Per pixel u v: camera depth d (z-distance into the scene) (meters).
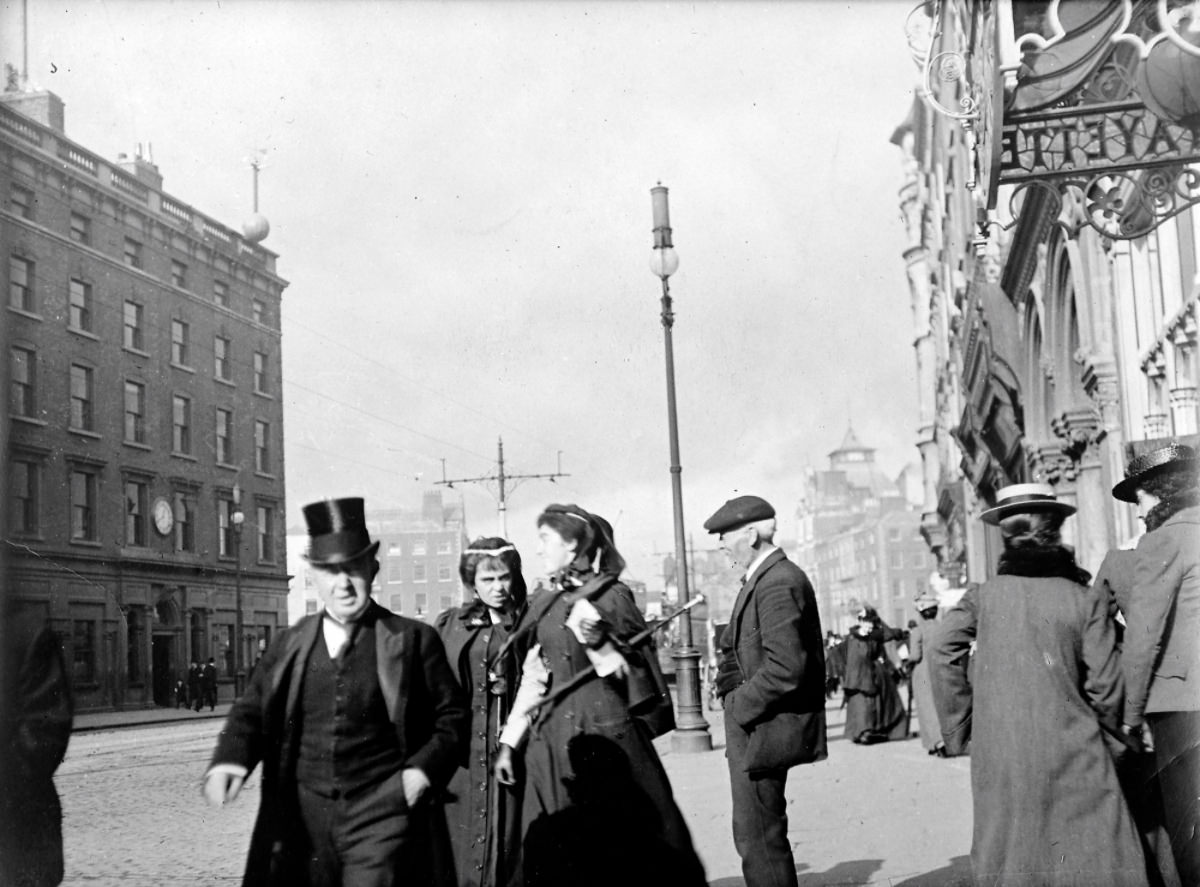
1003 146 7.08
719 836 7.15
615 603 4.63
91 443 32.56
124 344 34.28
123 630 32.34
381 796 3.79
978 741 4.29
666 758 12.30
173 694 33.22
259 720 3.85
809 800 8.55
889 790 8.94
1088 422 14.07
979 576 23.81
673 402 13.62
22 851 4.75
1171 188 6.98
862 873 5.92
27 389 31.23
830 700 24.23
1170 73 6.43
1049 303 14.77
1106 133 7.00
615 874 4.45
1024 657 4.24
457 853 4.65
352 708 3.81
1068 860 4.07
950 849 6.47
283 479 37.47
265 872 3.77
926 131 20.17
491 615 4.86
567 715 4.54
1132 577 4.38
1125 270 11.91
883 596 49.44
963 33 6.72
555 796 4.50
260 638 35.25
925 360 28.00
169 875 6.67
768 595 4.64
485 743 4.68
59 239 32.47
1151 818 4.41
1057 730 4.15
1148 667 4.16
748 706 4.57
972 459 22.20
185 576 34.28
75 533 32.03
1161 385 10.91
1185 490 4.46
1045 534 4.46
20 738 4.82
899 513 49.53
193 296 35.41
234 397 36.03
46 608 5.11
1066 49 6.61
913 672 11.82
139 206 33.81
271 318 37.72
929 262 25.42
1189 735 4.18
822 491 51.22
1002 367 16.83
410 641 3.94
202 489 34.84
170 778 12.71
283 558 36.94
